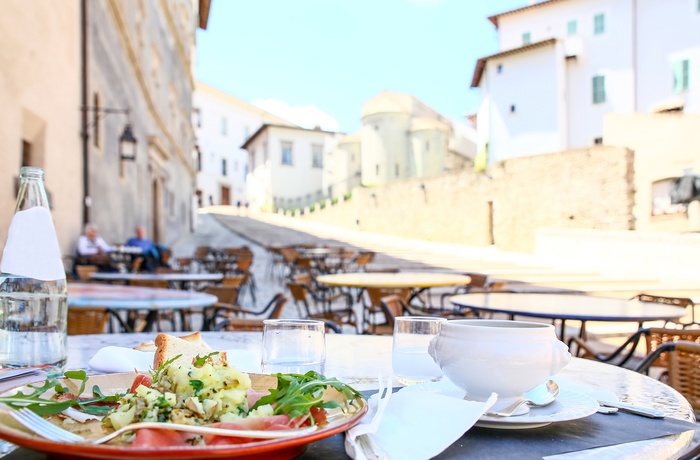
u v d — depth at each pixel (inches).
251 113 2269.9
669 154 697.0
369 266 556.7
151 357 50.6
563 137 1079.0
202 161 2042.3
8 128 228.2
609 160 698.8
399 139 1568.7
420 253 707.4
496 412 37.0
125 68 461.4
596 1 1098.7
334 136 1939.0
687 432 37.5
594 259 521.7
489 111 1170.6
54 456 26.1
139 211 534.0
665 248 452.1
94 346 72.0
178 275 249.1
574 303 138.0
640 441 35.3
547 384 46.2
